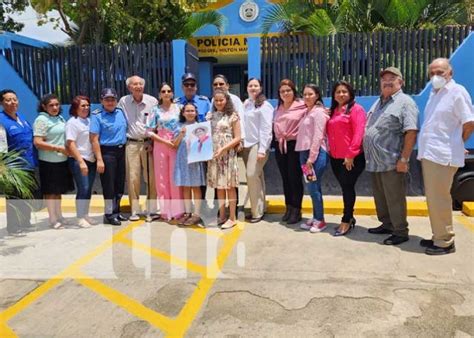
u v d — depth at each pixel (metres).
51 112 5.78
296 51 7.68
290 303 3.71
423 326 3.30
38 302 3.85
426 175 4.62
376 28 9.05
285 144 5.64
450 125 4.46
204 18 11.69
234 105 5.59
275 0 12.41
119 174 5.98
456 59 7.09
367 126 5.03
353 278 4.17
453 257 4.62
